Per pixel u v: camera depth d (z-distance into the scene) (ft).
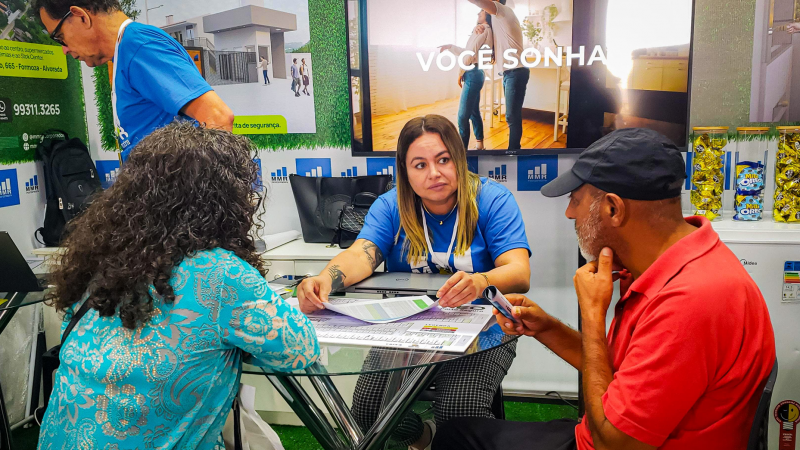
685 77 8.10
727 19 8.28
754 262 7.04
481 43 8.63
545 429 4.56
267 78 9.75
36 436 8.57
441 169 6.03
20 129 9.14
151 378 3.40
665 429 3.31
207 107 6.82
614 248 3.92
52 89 9.71
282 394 4.71
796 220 7.51
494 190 6.50
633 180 3.63
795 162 7.39
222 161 3.70
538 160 9.05
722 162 7.82
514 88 8.65
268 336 3.62
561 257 9.21
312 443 8.13
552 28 8.39
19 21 9.07
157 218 3.53
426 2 8.68
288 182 9.99
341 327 4.64
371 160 9.67
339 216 9.12
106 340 3.48
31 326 9.01
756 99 8.36
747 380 3.39
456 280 4.98
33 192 9.44
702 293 3.30
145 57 6.79
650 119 8.33
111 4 7.32
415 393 4.48
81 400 3.44
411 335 4.41
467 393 5.48
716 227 7.27
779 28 8.10
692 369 3.25
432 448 4.78
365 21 8.84
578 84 8.44
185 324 3.45
